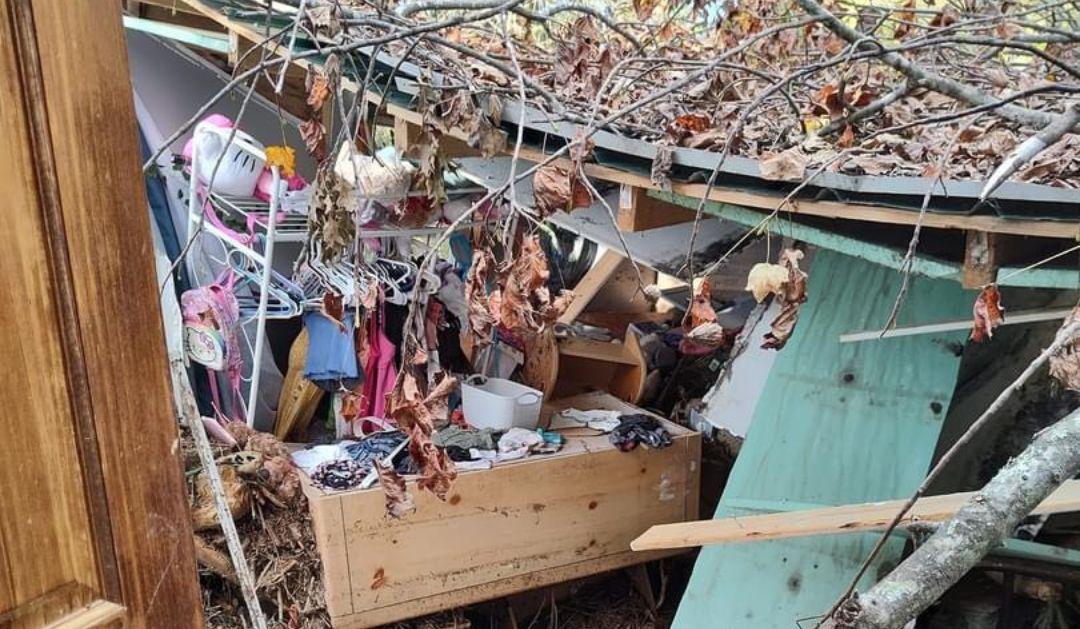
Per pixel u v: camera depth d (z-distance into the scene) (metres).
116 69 0.78
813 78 2.93
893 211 1.99
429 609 3.61
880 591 1.12
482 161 3.39
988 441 3.00
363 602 3.45
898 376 2.82
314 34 2.04
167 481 0.89
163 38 4.43
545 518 3.81
